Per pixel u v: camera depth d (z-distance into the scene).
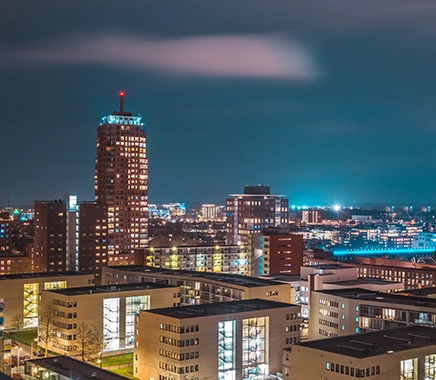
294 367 174.12
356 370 158.75
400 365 165.75
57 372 181.12
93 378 175.50
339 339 180.00
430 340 180.00
